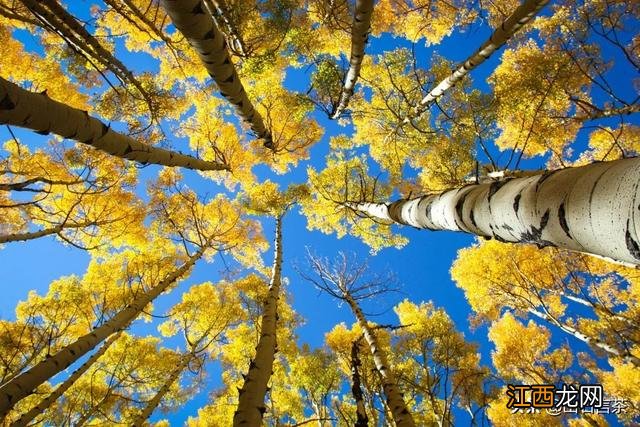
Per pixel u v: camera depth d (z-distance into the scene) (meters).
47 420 7.70
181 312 9.57
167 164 4.29
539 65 6.19
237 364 9.84
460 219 2.26
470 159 7.26
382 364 4.59
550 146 7.70
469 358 7.73
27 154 7.17
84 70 6.99
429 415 7.80
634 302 8.55
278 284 6.14
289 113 8.77
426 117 8.72
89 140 2.45
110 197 7.97
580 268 8.48
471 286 9.73
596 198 1.08
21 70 7.61
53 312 7.64
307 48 7.72
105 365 8.46
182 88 8.89
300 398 10.12
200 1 2.27
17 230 7.35
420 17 8.38
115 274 9.12
